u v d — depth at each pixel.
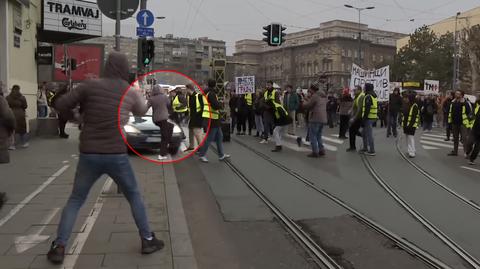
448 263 5.68
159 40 91.94
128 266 5.06
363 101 14.25
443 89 60.38
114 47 9.48
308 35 120.19
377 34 119.88
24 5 17.06
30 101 17.80
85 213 6.95
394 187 9.66
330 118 25.45
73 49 43.66
